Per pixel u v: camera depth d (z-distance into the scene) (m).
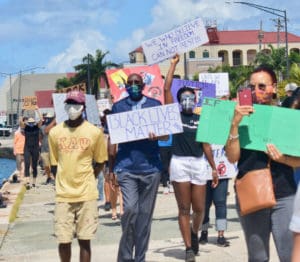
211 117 5.38
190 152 8.16
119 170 7.85
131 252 7.94
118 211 13.07
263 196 5.20
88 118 11.54
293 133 5.23
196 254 8.71
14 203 15.22
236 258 8.54
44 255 9.32
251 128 5.30
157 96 11.86
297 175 5.71
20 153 21.03
